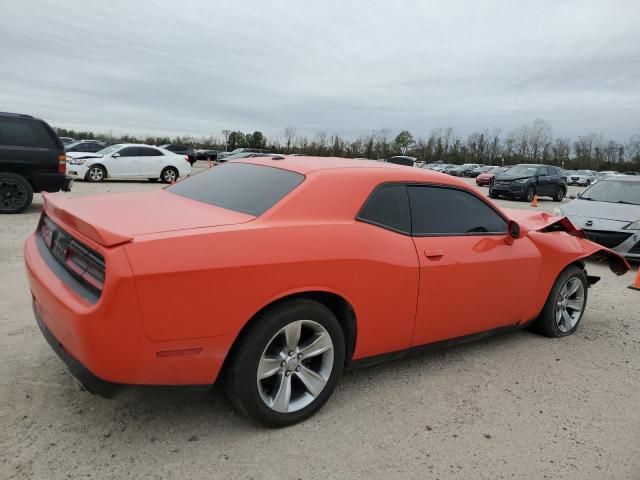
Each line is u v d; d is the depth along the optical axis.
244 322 2.60
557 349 4.50
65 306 2.40
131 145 19.53
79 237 2.54
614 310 5.90
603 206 9.13
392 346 3.38
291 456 2.67
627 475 2.74
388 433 2.96
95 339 2.31
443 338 3.72
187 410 3.03
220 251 2.51
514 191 21.22
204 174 3.98
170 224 2.63
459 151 94.50
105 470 2.45
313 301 2.88
